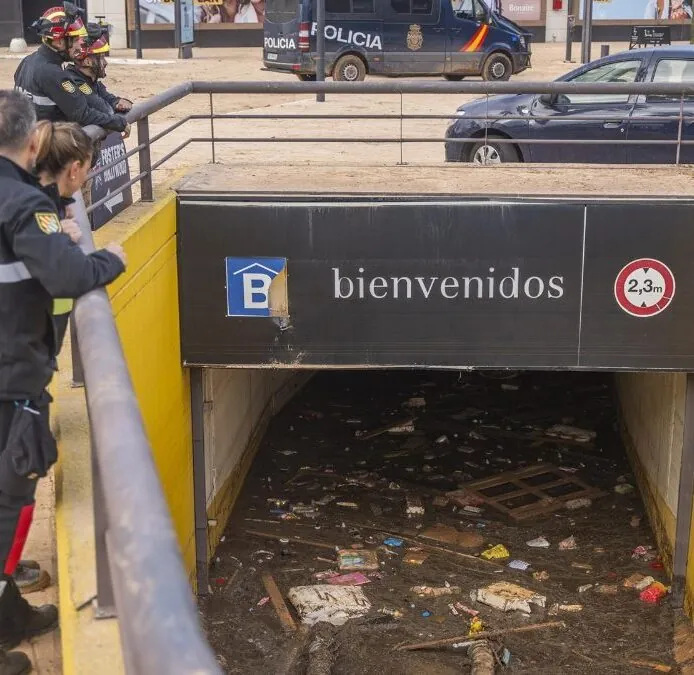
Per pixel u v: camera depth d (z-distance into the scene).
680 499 10.23
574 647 9.69
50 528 4.30
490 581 10.98
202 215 8.98
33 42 31.44
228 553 11.47
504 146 12.26
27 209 2.92
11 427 3.13
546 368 9.23
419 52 21.38
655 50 11.66
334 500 13.04
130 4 31.75
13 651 3.36
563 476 13.91
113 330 2.61
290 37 21.28
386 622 10.04
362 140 9.50
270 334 9.26
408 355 9.27
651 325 9.08
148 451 1.81
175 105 18.03
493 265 9.01
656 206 8.81
